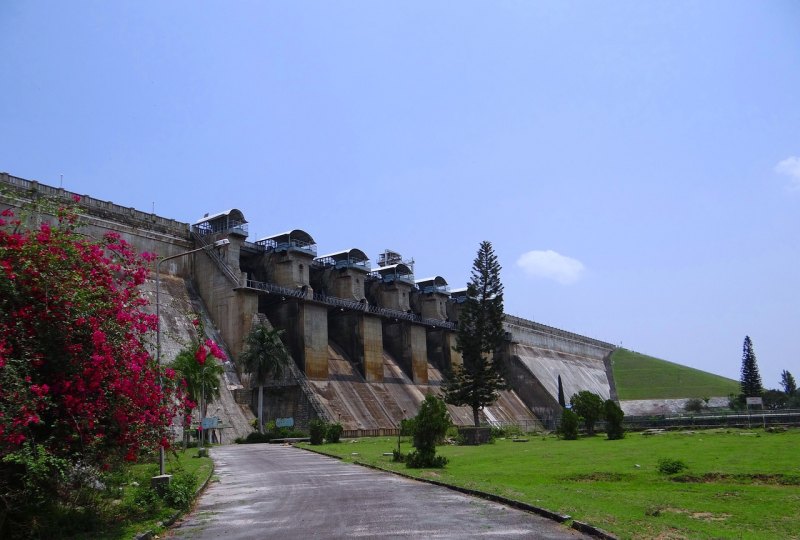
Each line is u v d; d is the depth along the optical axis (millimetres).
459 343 69188
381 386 87312
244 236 74938
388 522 15203
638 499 18969
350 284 90000
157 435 16547
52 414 13977
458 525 14523
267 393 68625
